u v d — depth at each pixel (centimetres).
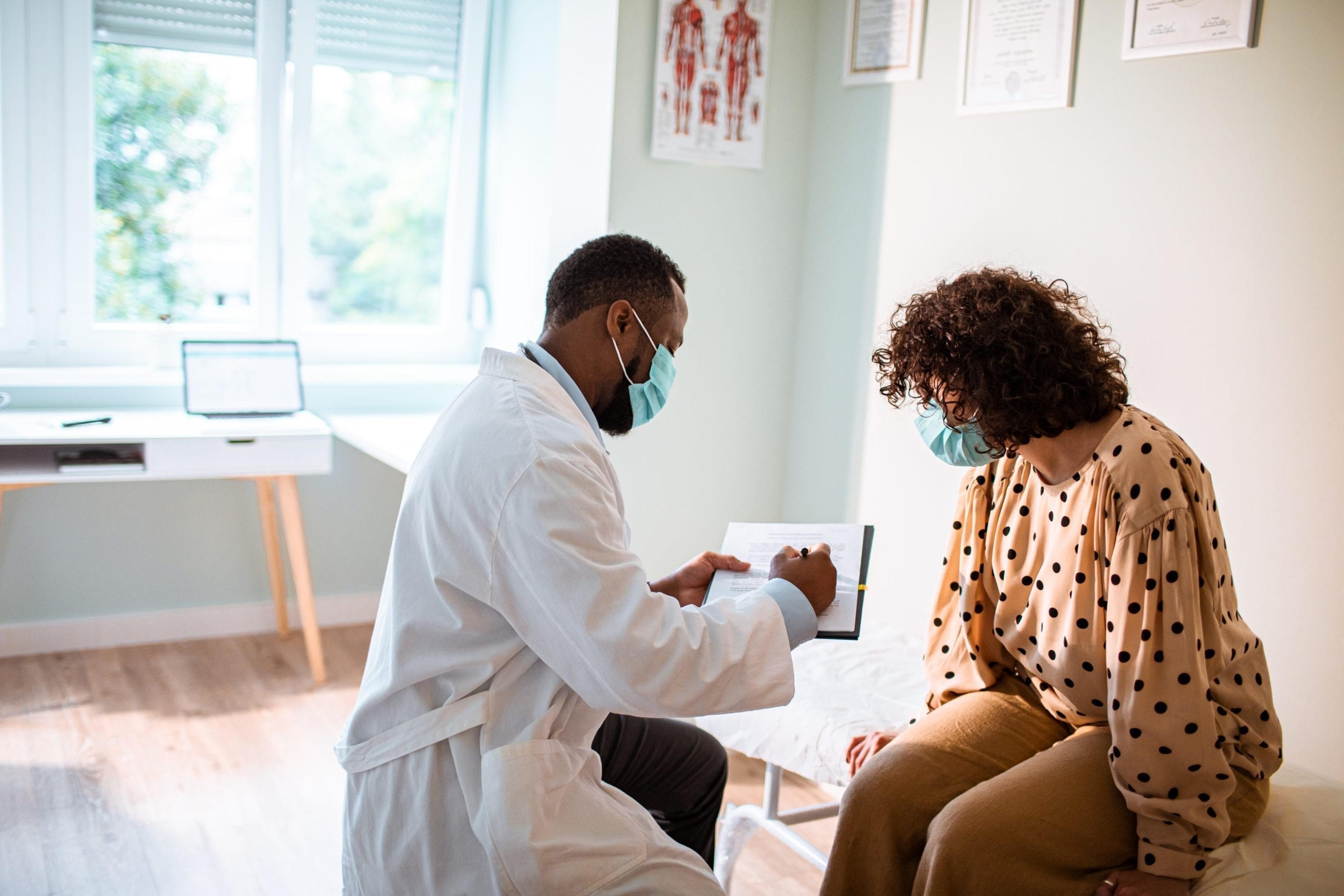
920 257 254
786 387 293
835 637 140
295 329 357
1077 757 140
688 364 277
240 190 342
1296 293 187
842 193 275
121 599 329
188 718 282
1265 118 189
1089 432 139
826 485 284
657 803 172
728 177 275
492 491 123
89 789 243
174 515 332
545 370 142
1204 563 133
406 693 132
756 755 190
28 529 314
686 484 284
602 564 121
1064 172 221
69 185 316
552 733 131
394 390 358
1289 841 141
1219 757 130
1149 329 208
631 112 260
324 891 211
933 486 253
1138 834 132
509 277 357
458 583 125
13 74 302
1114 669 132
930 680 167
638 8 257
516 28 342
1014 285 139
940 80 246
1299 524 188
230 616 343
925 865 135
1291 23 185
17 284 316
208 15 323
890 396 148
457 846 127
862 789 146
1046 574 146
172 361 335
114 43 314
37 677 302
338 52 340
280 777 254
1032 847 132
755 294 284
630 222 264
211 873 214
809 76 281
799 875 224
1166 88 203
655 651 120
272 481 339
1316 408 185
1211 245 198
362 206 360
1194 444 203
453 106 364
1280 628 192
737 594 144
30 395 310
